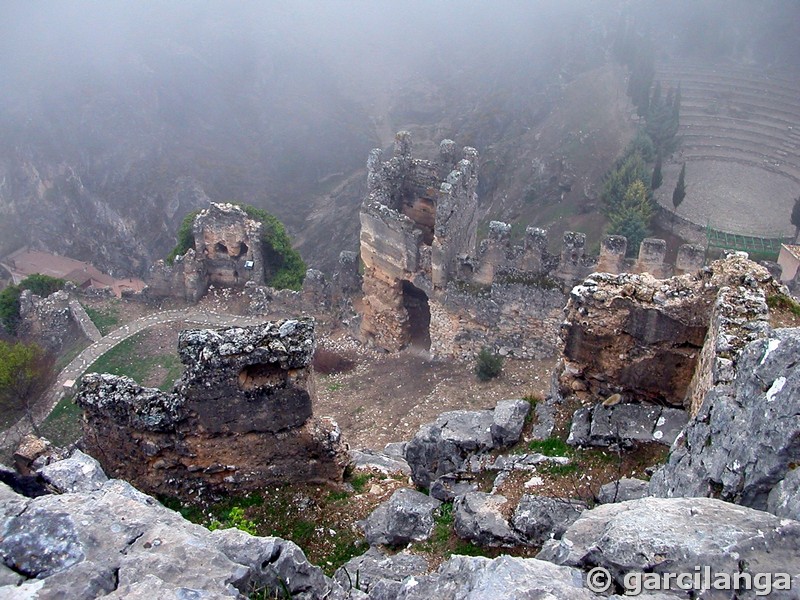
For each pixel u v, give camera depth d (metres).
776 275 46.03
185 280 52.66
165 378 45.22
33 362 43.84
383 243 41.19
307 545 20.55
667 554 9.78
